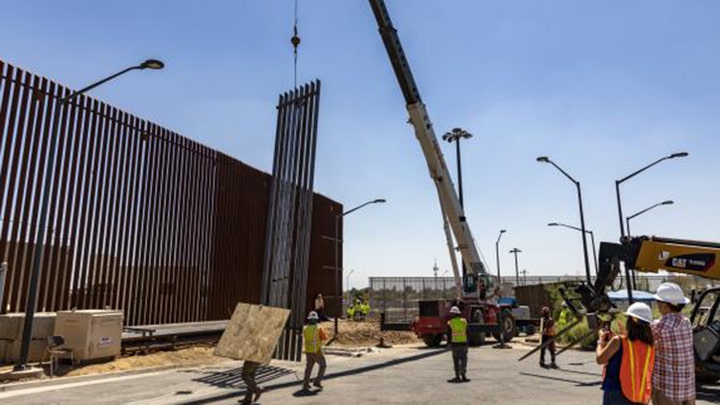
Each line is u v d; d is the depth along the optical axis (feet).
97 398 34.86
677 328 18.52
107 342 48.88
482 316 79.92
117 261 58.90
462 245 79.82
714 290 39.63
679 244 43.60
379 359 62.34
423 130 73.82
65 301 52.90
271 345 35.42
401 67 72.23
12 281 48.52
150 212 63.62
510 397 35.76
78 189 55.01
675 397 18.08
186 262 68.69
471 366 54.54
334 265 121.90
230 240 77.15
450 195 76.64
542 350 53.72
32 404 32.35
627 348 15.60
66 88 54.90
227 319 74.59
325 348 75.41
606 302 46.65
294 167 60.80
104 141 58.39
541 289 123.85
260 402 34.53
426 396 36.32
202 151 73.05
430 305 80.94
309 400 35.06
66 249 53.42
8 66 49.42
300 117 61.46
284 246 59.57
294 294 57.16
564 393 37.32
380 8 70.74
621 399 15.42
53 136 44.45
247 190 82.38
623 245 46.42
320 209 117.39
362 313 135.85
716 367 36.17
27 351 41.57
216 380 43.60
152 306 63.00
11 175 48.91
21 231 49.44
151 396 35.99
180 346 60.54
